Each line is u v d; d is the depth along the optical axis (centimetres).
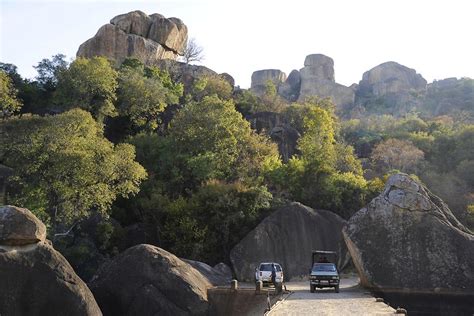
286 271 4528
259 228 4597
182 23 9512
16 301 2362
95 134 4497
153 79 6806
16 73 6606
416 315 3269
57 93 5988
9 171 3912
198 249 4431
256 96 8725
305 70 15425
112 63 7462
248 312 3162
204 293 3198
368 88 16312
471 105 13450
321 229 4797
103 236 4384
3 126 4103
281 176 5425
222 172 5322
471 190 6900
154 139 5762
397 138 9081
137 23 8894
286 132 7188
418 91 15300
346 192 5450
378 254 3378
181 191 5284
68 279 2489
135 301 3047
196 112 5612
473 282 3203
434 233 3347
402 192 3509
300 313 2047
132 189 4200
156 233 4669
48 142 3981
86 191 3944
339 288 3491
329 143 6638
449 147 8431
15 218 2473
